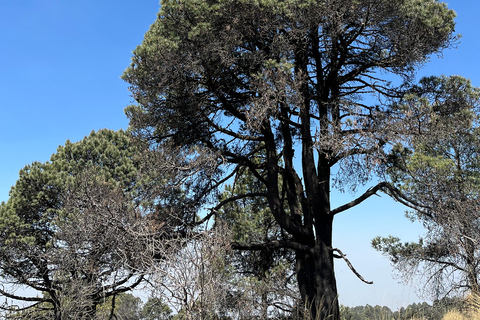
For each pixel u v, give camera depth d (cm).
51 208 1856
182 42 1241
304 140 1461
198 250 848
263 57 1266
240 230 1820
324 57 1402
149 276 866
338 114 1353
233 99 1423
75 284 1270
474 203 1310
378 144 1160
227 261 1330
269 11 1223
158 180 1448
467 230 1207
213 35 1231
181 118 1406
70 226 1364
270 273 1698
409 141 1161
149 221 1216
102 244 1278
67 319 1226
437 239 1316
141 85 1331
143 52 1284
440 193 1305
